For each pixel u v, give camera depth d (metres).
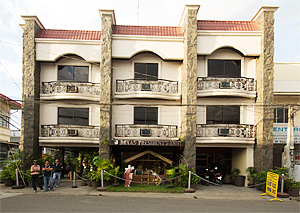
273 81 15.44
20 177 13.66
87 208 9.11
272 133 15.04
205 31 15.73
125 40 15.88
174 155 16.83
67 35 16.42
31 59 15.48
